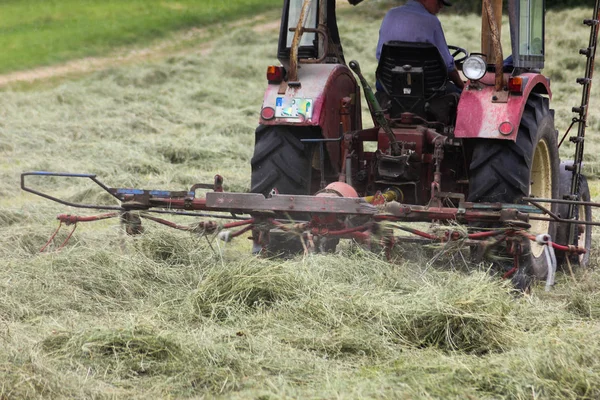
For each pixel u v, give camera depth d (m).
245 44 54.75
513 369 9.41
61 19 65.00
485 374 9.31
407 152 14.15
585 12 51.44
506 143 13.63
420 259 13.56
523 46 14.45
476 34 48.19
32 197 21.47
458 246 12.67
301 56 15.89
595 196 21.97
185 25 64.94
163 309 11.66
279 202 12.94
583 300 12.52
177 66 45.72
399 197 14.55
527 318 11.40
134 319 10.95
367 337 10.52
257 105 37.06
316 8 15.80
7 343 10.12
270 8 71.75
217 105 37.38
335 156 15.00
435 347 10.49
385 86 14.76
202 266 13.83
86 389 9.04
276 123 14.07
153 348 9.99
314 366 9.77
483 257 13.17
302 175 14.33
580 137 14.97
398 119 14.77
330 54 16.08
